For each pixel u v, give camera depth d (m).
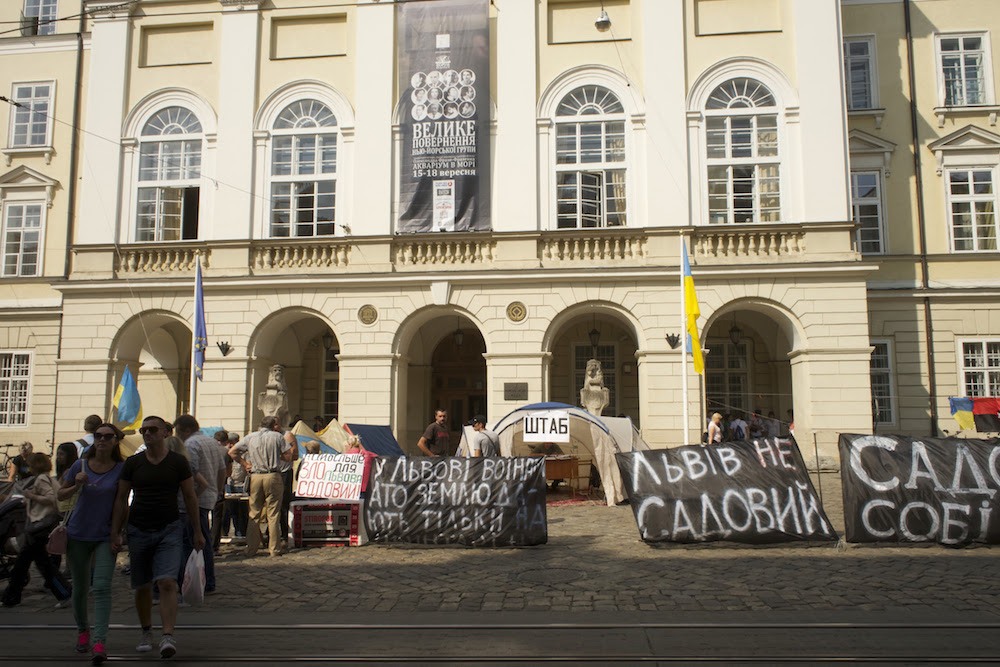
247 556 10.64
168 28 21.59
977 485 10.37
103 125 21.27
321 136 20.86
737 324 22.33
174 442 7.58
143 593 6.52
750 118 19.88
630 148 19.94
